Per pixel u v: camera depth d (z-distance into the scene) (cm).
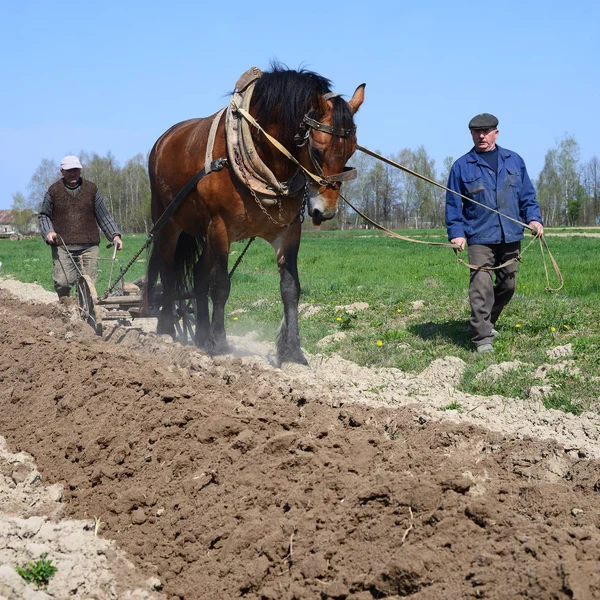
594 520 363
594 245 2962
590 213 10238
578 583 296
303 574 360
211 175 679
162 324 834
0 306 1209
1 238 7181
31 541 405
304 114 619
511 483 409
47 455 539
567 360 697
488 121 775
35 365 701
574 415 560
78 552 399
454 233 784
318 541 374
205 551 402
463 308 1038
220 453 471
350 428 496
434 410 557
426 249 2895
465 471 429
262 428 495
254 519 407
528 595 301
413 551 340
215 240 690
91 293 798
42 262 2545
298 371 665
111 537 434
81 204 920
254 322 1048
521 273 1514
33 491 489
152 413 532
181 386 572
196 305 784
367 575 345
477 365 709
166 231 809
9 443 580
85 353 680
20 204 11269
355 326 958
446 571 333
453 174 793
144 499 454
